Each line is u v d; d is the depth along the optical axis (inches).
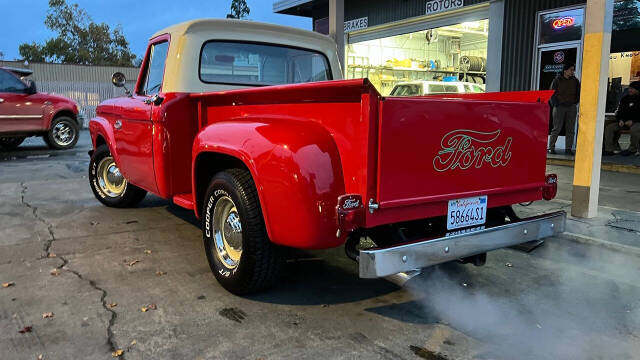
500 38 439.5
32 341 104.0
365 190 98.8
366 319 116.0
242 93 126.3
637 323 114.2
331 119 107.0
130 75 1137.4
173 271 146.5
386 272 100.0
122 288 133.1
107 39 1878.7
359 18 608.1
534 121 128.3
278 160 106.9
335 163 105.6
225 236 131.4
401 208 104.7
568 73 364.8
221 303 124.2
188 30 165.6
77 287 133.4
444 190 110.6
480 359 98.3
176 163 160.1
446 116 108.1
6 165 370.9
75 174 329.1
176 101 157.2
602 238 172.1
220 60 172.9
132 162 183.5
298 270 149.3
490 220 132.1
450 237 109.3
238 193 119.3
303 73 193.8
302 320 115.1
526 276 144.1
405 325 113.0
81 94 919.7
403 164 102.2
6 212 218.5
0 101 426.3
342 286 136.6
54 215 213.3
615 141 386.0
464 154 113.2
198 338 106.0
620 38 432.1
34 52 1813.5
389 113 98.4
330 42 199.3
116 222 202.2
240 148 116.4
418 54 667.4
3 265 149.8
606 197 239.3
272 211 109.7
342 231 103.3
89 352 99.8
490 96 146.8
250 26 176.7
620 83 516.1
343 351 101.0
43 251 163.8
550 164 347.6
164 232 187.8
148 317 115.8
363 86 94.7
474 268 150.8
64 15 1820.9
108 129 203.6
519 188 126.7
